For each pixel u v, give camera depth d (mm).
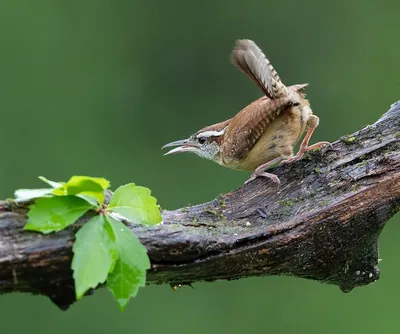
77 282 4684
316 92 17172
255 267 5711
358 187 5996
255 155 7066
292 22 17312
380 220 6016
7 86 16875
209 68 17375
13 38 17109
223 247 5523
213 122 17219
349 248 5996
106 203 5340
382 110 16969
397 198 6023
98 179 4883
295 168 6141
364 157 6125
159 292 14383
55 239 5004
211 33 17406
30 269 4988
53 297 5145
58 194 4980
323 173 6086
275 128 6820
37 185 16344
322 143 6785
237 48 6098
